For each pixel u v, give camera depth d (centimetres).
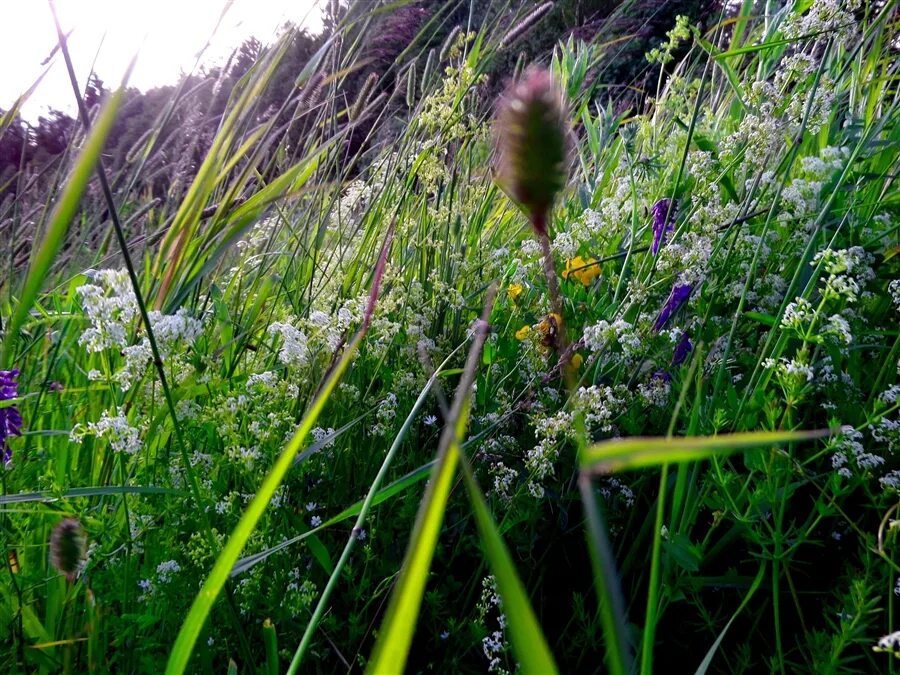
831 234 52
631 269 61
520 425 54
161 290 44
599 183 81
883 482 37
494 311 63
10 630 39
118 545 43
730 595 43
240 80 50
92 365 53
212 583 20
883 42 72
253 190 59
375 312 52
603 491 47
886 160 61
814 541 36
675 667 43
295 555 45
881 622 39
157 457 45
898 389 38
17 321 17
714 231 52
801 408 47
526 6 63
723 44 98
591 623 41
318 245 61
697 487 46
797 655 42
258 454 43
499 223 80
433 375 27
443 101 60
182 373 44
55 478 46
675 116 67
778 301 52
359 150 66
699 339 50
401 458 51
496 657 42
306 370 51
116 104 16
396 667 13
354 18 54
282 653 41
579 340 51
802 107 53
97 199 61
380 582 45
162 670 39
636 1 88
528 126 13
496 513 47
